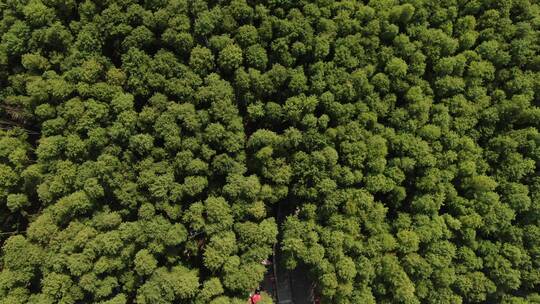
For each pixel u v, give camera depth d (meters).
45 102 46.50
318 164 45.59
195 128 45.09
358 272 44.53
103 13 45.62
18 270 43.62
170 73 45.94
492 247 45.56
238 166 45.81
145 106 45.56
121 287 45.84
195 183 44.69
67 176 44.38
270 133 45.81
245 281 43.62
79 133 45.84
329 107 46.50
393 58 47.22
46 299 42.66
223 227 44.34
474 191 46.47
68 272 43.84
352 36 47.41
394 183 46.03
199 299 43.44
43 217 44.19
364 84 46.59
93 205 45.06
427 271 44.25
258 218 46.19
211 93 45.03
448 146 46.72
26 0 47.00
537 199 45.59
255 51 46.34
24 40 46.72
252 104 47.16
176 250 45.31
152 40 46.53
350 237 44.88
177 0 45.62
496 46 47.25
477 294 45.28
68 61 46.31
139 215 44.34
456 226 45.19
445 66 46.75
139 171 45.91
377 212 45.31
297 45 46.59
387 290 45.84
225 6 46.84
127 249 43.78
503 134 47.41
